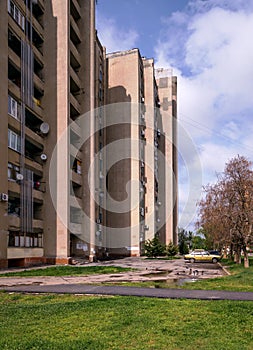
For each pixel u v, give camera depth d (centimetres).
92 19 3959
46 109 3278
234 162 2778
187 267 2892
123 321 776
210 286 1412
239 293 1164
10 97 2619
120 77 5169
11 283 1594
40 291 1262
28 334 684
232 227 2750
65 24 3356
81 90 3844
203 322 771
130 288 1311
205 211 3116
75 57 3678
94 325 749
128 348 598
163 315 834
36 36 3259
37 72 3344
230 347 605
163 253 4906
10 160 2586
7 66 2577
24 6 2934
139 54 5241
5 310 902
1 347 601
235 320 786
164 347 607
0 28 2517
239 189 2708
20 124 2756
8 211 2664
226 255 4703
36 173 3067
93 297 1114
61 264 3011
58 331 704
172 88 6288
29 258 2805
